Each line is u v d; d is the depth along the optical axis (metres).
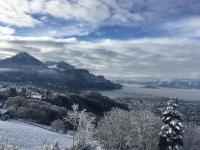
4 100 166.75
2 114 105.75
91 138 55.34
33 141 56.97
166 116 41.88
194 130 60.59
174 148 40.62
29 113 125.00
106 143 63.75
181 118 41.81
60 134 86.00
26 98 160.12
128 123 61.50
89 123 54.34
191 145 59.50
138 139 55.41
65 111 138.50
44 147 36.59
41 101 148.88
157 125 55.59
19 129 74.31
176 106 41.91
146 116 56.94
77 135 53.94
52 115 130.25
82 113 55.34
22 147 47.91
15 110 125.62
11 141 51.56
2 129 66.88
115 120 63.50
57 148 36.94
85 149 53.62
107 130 63.22
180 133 40.94
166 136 40.94
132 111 64.81
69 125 103.19
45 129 98.31
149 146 54.62
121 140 61.94
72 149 52.75
